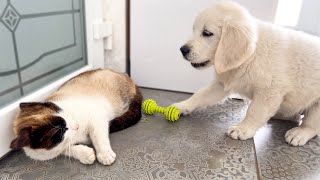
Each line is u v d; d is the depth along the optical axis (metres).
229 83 1.13
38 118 0.83
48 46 1.15
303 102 1.09
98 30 1.44
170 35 1.47
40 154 0.87
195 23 1.09
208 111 1.36
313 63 1.04
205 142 1.08
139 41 1.53
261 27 1.06
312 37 1.10
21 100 0.98
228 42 0.97
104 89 1.12
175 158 0.97
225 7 1.02
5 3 0.90
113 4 1.49
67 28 1.26
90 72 1.19
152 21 1.46
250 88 1.09
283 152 1.05
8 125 0.92
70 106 0.95
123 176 0.87
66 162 0.93
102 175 0.87
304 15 1.41
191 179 0.87
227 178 0.88
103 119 1.00
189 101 1.30
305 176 0.92
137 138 1.08
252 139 1.11
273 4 1.30
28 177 0.85
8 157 0.95
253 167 0.94
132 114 1.18
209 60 1.09
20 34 0.98
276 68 1.01
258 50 1.02
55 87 1.16
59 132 0.84
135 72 1.61
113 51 1.60
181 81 1.55
